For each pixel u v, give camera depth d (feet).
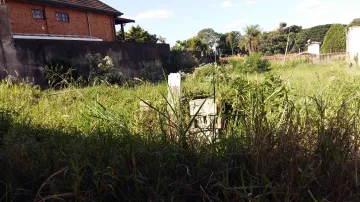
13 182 5.77
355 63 38.06
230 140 6.36
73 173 5.44
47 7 45.47
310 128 6.27
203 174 5.77
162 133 6.72
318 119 6.46
